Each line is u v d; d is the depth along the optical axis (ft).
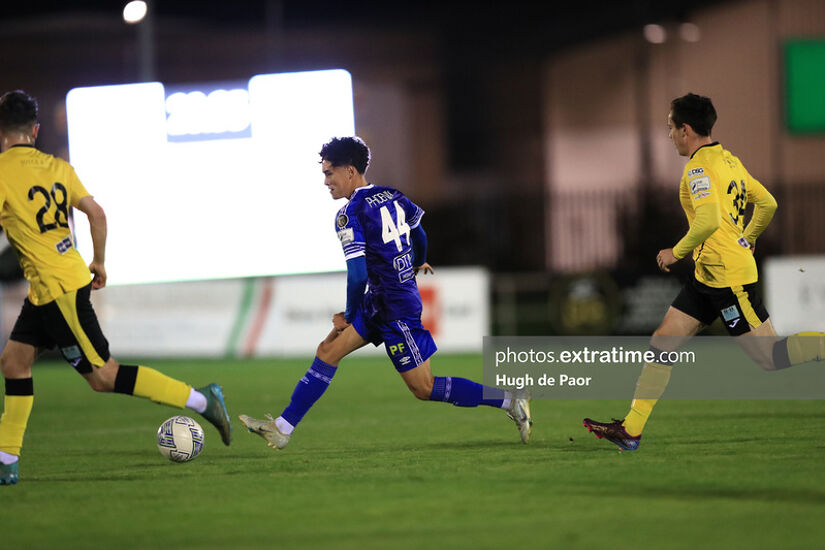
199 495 68.03
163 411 124.36
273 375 170.60
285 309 207.10
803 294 196.65
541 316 253.24
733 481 68.18
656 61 326.85
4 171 69.56
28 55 379.55
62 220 71.05
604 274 211.41
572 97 375.86
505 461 78.64
